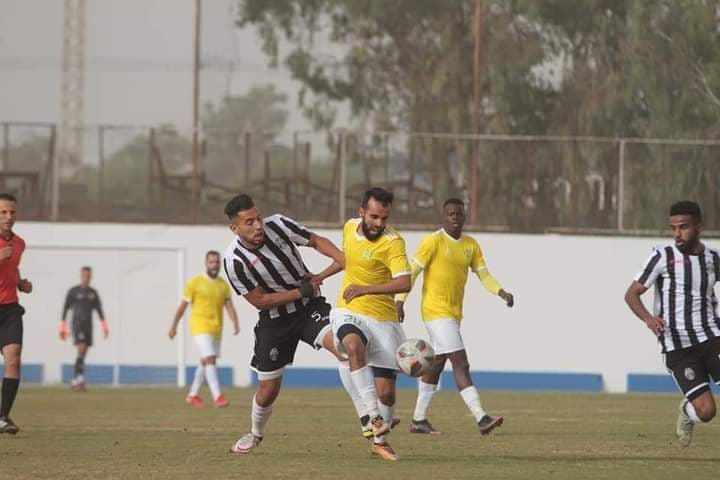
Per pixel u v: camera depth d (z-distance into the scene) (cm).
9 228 3769
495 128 8775
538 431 4109
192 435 3906
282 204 8044
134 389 7394
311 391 7044
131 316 7925
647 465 2975
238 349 7712
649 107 8562
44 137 8019
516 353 7819
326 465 2939
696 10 8562
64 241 7962
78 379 7244
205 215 8044
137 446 3491
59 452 3309
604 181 8056
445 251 3916
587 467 2917
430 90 9088
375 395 2984
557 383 7788
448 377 7688
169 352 7912
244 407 5559
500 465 2955
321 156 8050
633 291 3103
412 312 7638
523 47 8781
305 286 2956
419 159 8044
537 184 8062
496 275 7900
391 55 9375
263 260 2975
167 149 8081
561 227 8025
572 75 8719
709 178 8069
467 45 9025
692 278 3061
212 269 5647
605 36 8681
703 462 3050
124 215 8019
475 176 8056
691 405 3183
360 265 3136
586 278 7881
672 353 3098
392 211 8006
